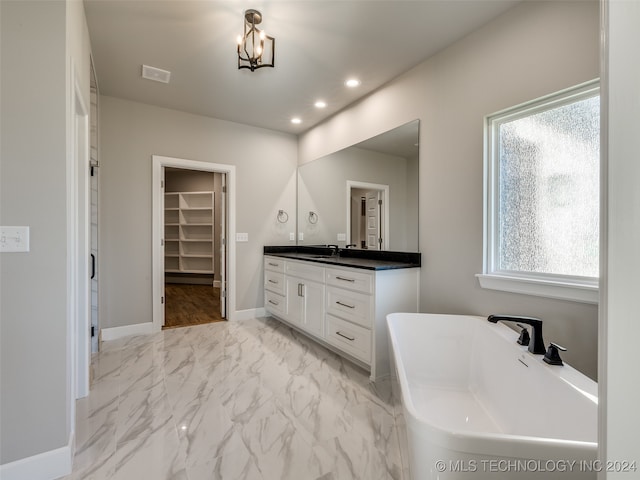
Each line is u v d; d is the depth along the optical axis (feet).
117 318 10.56
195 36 7.18
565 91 5.62
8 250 4.27
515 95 6.25
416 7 6.25
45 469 4.42
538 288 5.85
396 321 6.81
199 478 4.47
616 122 1.46
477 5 6.21
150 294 11.13
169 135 11.37
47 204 4.50
